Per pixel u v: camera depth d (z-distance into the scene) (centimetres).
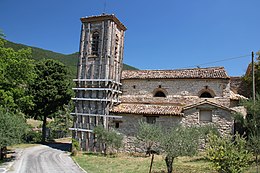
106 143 2650
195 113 2509
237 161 1200
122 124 2739
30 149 3031
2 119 2036
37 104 3694
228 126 2381
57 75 3862
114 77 3028
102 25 3006
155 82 2958
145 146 2592
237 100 2622
